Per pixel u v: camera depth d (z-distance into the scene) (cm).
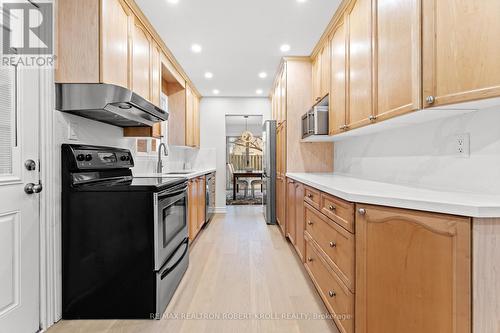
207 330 171
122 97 187
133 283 185
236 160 994
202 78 446
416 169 182
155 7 238
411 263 116
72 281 185
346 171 305
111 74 197
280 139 414
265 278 246
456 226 101
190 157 572
